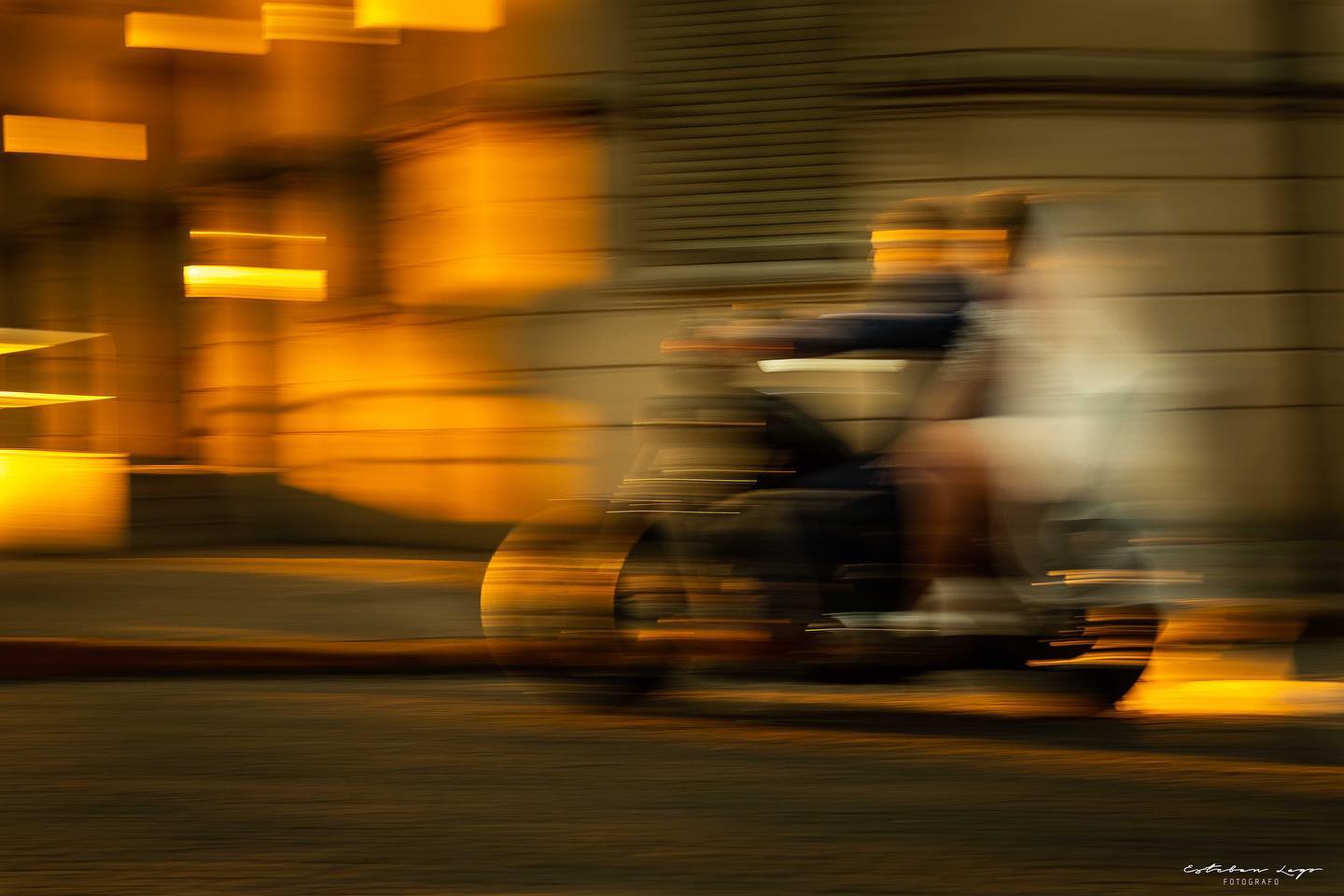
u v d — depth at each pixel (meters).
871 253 8.99
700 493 4.92
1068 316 5.15
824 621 4.80
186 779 4.20
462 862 3.43
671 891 3.23
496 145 9.56
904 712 5.05
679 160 9.30
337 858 3.47
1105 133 9.08
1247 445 9.16
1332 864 3.38
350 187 10.28
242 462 10.52
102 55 10.77
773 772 4.25
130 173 10.74
